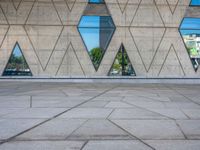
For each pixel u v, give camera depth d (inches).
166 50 1157.1
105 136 284.2
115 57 1147.3
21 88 828.0
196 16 1152.2
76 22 1138.7
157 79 1152.2
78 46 1138.7
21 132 296.8
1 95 636.1
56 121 350.3
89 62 1141.7
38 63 1134.4
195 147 249.1
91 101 541.3
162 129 313.4
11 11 1128.8
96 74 1143.0
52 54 1136.2
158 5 1154.7
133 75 1151.6
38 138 275.9
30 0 1129.4
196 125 333.4
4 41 1129.4
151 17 1154.0
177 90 808.9
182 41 1161.4
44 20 1133.7
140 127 322.0
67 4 1137.4
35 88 832.3
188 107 473.7
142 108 458.9
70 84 1020.5
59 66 1136.8
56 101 537.3
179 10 1159.6
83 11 1139.9
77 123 339.9
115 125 331.0
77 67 1141.1
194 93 718.5
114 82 1139.3
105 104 501.0
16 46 1132.5
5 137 277.9
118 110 435.8
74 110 433.1
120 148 245.0
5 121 348.5
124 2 1149.1
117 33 1146.7
